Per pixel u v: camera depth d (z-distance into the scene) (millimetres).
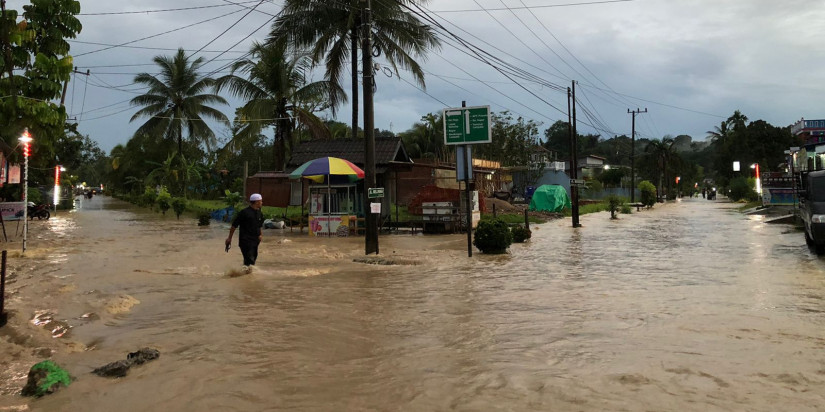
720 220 27531
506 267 11211
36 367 4223
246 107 31422
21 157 17016
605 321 6305
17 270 10672
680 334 5680
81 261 12078
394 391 4059
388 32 27781
